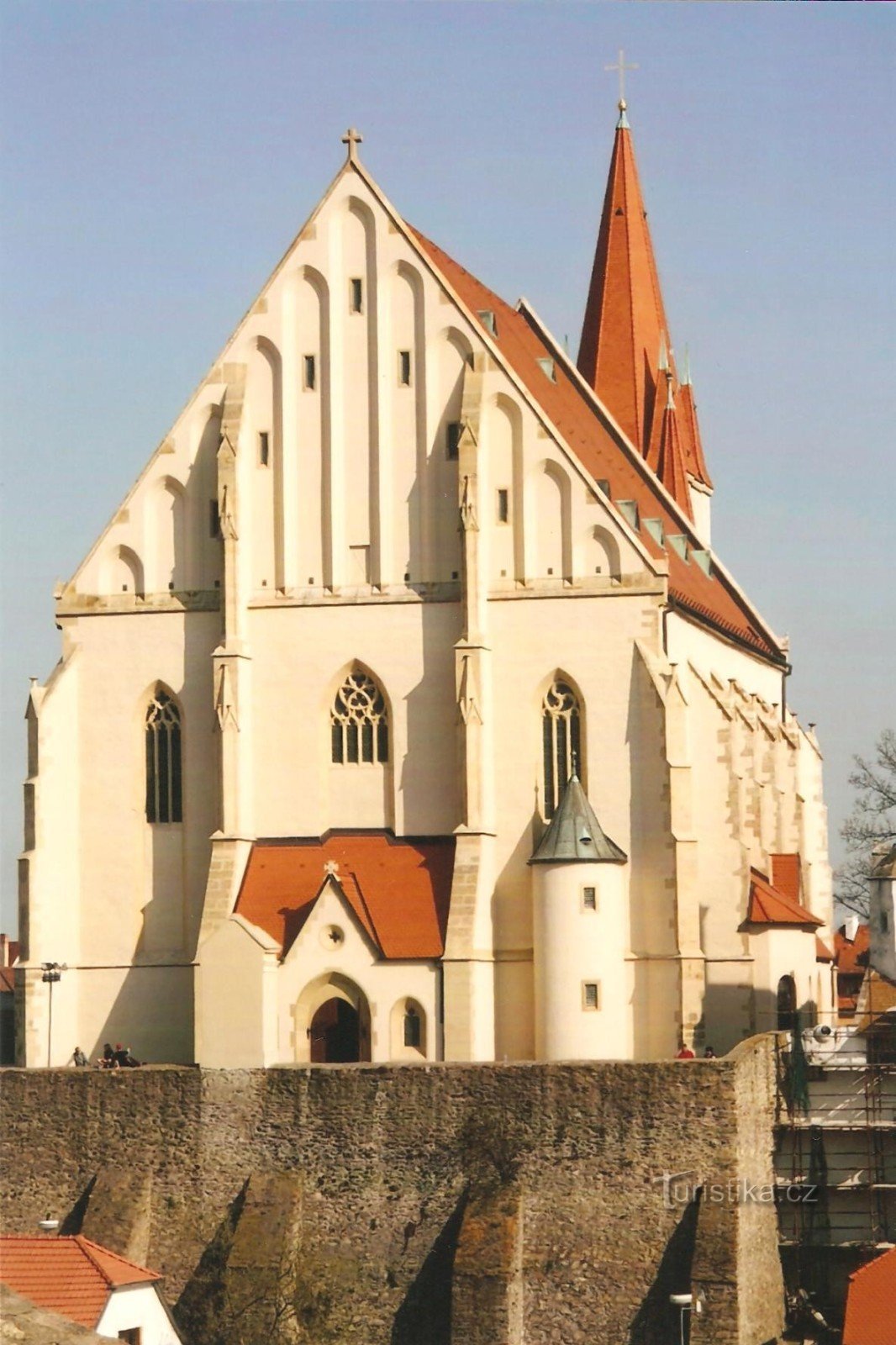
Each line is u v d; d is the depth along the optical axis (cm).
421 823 11688
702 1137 9862
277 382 12075
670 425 15550
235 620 11831
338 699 11869
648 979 11281
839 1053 10556
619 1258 9875
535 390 12762
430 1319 10044
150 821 11975
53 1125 10619
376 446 11931
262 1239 10119
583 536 11631
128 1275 8169
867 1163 10394
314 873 11612
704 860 11850
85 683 12088
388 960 11144
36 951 11788
